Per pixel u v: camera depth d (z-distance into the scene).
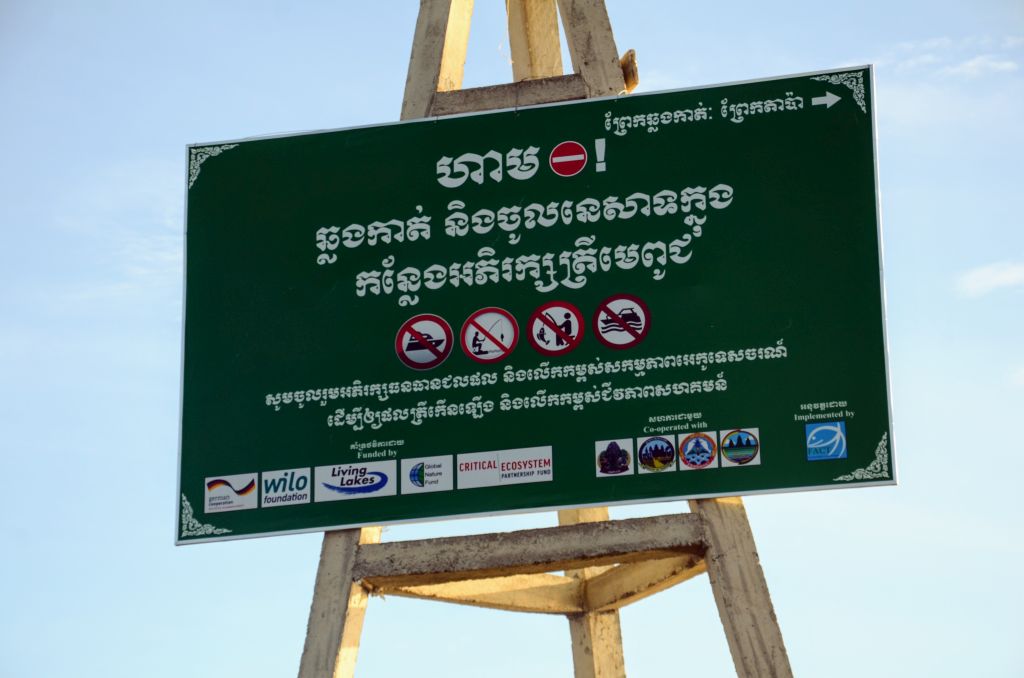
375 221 14.88
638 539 13.56
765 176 14.49
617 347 14.23
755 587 13.29
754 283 14.23
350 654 13.70
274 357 14.60
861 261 14.19
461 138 14.98
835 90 14.65
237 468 14.31
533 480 13.96
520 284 14.53
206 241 14.98
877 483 13.60
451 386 14.34
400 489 14.09
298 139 15.20
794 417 13.83
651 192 14.59
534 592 15.54
